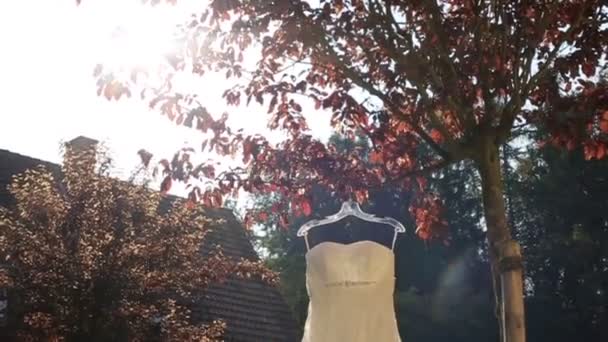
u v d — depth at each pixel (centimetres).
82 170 1162
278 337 1639
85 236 1109
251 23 571
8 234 1088
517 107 543
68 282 1065
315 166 602
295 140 607
